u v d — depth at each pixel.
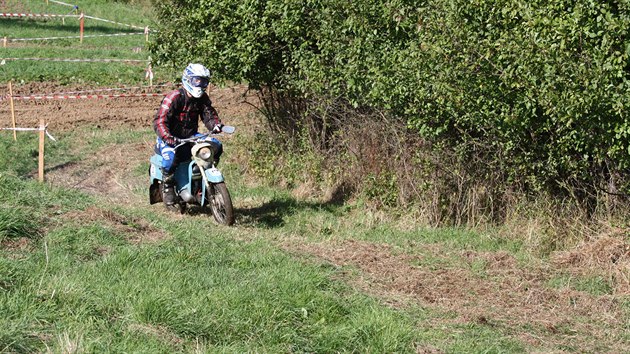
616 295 9.30
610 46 9.17
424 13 11.09
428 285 9.38
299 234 11.54
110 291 7.46
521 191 11.54
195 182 11.73
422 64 10.78
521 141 10.97
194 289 7.87
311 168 13.92
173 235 10.21
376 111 12.72
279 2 12.99
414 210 12.27
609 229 10.62
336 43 12.34
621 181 10.56
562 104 9.37
